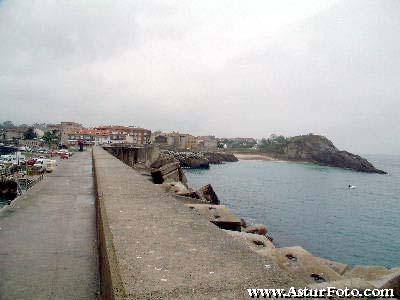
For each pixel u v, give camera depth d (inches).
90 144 3878.0
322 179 3705.7
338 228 1322.6
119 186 380.8
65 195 573.3
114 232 188.1
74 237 332.5
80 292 213.6
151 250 158.9
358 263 909.8
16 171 1279.5
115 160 866.1
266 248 305.7
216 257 151.3
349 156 6136.8
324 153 6845.5
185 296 113.3
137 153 2078.0
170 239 177.0
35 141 4195.4
